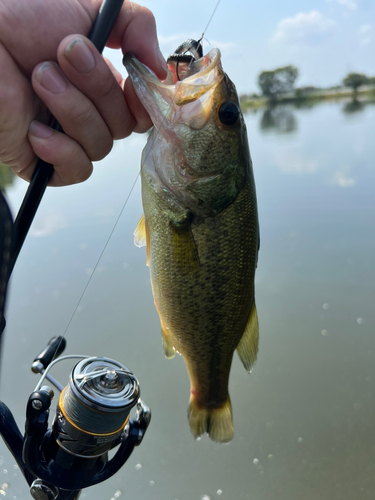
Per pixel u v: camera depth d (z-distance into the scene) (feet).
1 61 0.54
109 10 0.56
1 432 0.58
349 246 2.29
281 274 2.11
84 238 2.55
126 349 1.65
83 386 0.52
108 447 0.55
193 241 0.77
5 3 0.53
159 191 0.75
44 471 0.54
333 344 1.65
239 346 0.89
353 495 1.13
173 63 0.74
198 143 0.74
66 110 0.56
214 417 0.93
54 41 0.56
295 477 1.20
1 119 0.55
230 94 0.75
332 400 1.42
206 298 0.80
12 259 0.56
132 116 0.68
